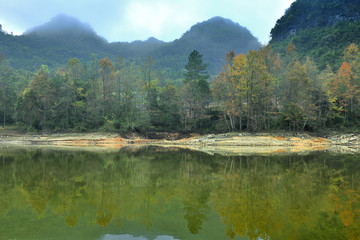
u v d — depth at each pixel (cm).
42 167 2300
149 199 1256
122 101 7262
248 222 937
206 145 5322
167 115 6919
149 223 927
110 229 869
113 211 1072
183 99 6650
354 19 11988
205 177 1844
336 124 5916
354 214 1017
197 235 816
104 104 7100
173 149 4475
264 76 5441
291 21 15575
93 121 6769
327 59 9119
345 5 12738
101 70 7550
